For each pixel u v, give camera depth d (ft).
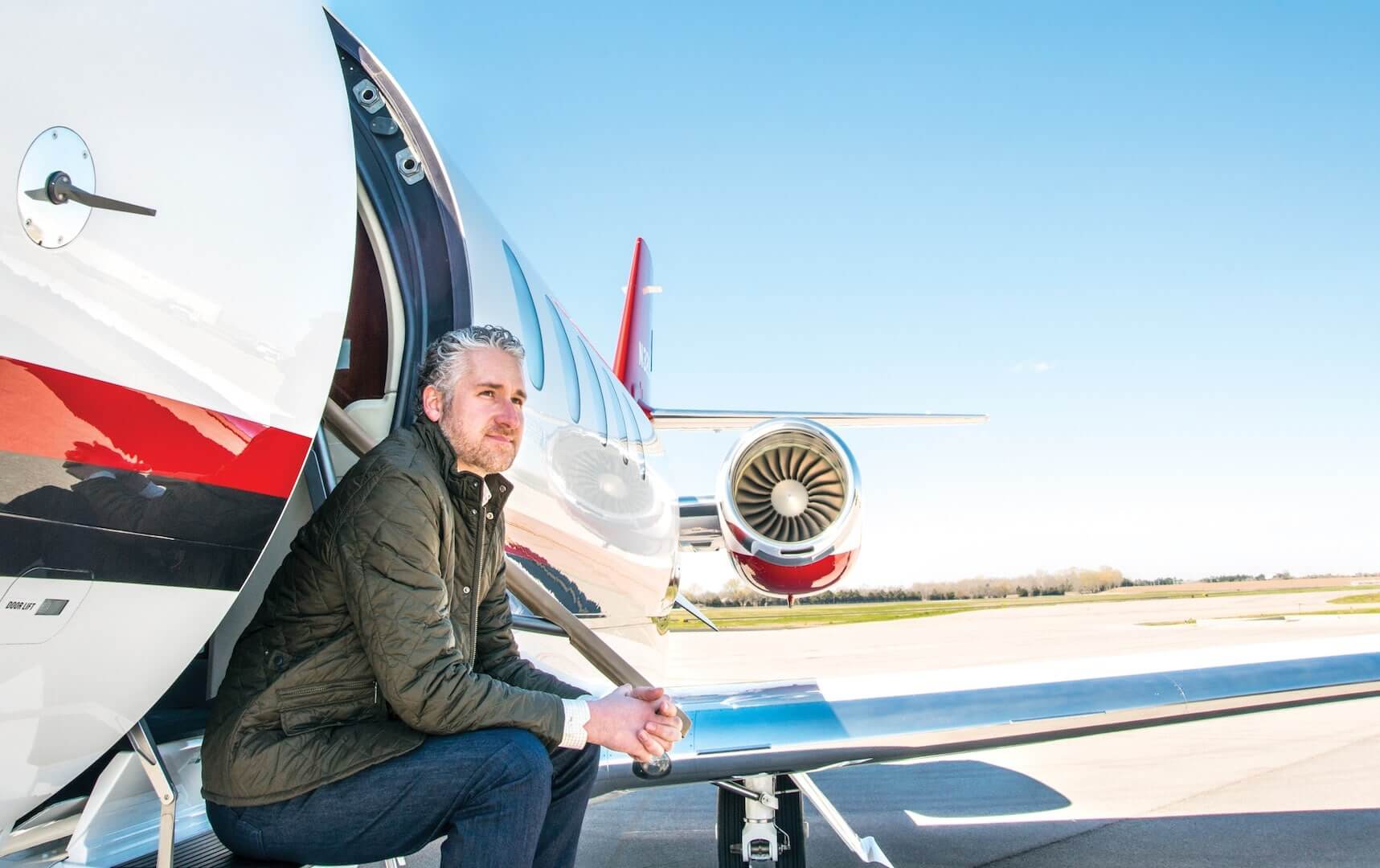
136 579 5.02
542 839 7.06
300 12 6.38
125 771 5.96
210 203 5.16
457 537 6.55
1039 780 24.43
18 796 4.96
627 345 33.47
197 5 5.31
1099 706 12.07
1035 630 95.20
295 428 5.86
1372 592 194.18
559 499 12.44
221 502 5.41
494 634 7.53
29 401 4.31
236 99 5.47
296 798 5.70
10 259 4.17
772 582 22.49
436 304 8.75
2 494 4.27
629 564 15.46
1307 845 16.28
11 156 4.13
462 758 5.81
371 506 5.90
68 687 4.90
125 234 4.67
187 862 6.12
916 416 30.42
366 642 5.80
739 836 14.07
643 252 35.65
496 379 6.71
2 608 4.42
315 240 5.91
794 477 23.86
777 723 11.90
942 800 22.11
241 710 5.77
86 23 4.53
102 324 4.59
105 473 4.70
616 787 11.66
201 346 5.13
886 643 86.28
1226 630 79.51
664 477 19.31
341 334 6.18
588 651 8.34
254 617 6.14
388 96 8.89
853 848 12.87
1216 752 27.86
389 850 5.90
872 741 11.73
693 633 134.62
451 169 10.82
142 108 4.80
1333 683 12.59
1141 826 18.24
